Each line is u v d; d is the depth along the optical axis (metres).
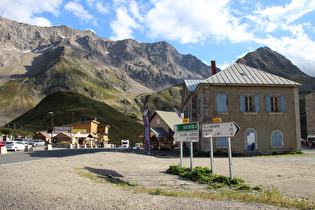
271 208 5.88
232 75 26.64
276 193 7.73
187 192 8.19
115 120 130.62
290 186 9.26
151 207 5.71
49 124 123.75
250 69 28.22
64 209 5.30
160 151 33.94
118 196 6.80
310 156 21.84
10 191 6.62
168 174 12.56
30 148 35.75
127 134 115.88
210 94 25.17
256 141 24.70
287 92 26.03
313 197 7.57
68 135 65.56
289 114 25.62
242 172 12.70
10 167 11.77
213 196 7.20
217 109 24.89
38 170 10.81
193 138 12.45
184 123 13.14
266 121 25.22
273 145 24.84
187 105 34.22
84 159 17.66
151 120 47.84
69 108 142.38
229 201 6.55
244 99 25.56
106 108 152.62
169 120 43.50
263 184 9.70
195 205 5.97
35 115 144.00
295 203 6.45
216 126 10.88
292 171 12.83
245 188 8.73
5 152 27.20
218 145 24.28
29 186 7.31
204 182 10.04
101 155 21.75
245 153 24.34
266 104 25.50
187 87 30.59
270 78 26.53
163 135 41.34
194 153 26.86
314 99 49.94
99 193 7.05
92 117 126.19
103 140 81.50
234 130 10.02
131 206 5.73
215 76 26.25
